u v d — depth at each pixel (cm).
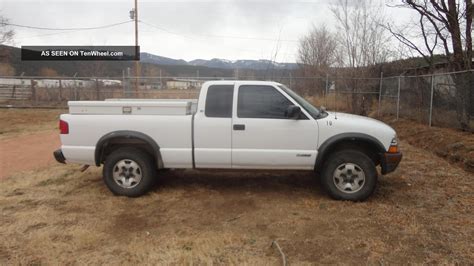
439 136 875
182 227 405
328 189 489
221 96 499
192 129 494
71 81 2142
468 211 445
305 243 364
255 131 488
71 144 509
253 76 1803
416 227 397
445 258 330
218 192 532
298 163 490
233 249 352
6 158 778
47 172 650
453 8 1006
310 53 2464
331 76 1819
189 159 501
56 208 466
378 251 345
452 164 699
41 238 374
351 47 1892
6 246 358
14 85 2194
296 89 1811
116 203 485
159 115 501
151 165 510
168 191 535
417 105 1198
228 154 494
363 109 1673
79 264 324
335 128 481
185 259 330
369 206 467
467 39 1001
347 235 381
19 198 505
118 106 504
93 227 405
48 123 1430
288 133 485
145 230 398
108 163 508
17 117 1612
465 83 889
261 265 321
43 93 2083
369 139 477
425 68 1529
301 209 459
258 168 501
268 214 443
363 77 1716
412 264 321
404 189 538
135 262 327
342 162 482
